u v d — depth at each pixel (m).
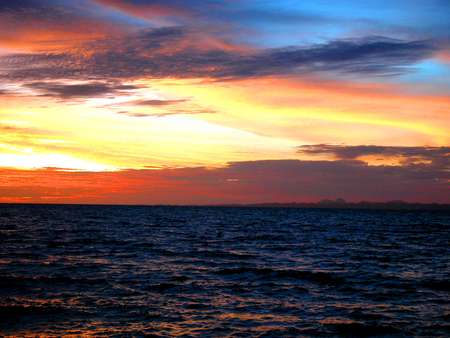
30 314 14.30
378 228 79.81
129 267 24.33
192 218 119.88
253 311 15.29
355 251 35.59
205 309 15.43
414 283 20.62
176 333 12.66
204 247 37.12
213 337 12.36
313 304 16.48
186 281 20.42
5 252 29.73
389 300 17.22
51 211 161.12
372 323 13.97
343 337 12.62
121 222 84.06
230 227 75.44
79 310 14.90
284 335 12.68
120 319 13.98
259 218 132.75
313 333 12.91
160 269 23.88
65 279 20.16
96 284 19.20
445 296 17.95
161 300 16.61
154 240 43.41
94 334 12.42
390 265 26.91
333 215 183.50
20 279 19.75
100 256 29.02
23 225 65.25
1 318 13.81
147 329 12.98
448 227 89.31
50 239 41.09
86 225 69.81
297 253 33.47
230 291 18.48
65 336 12.22
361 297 17.73
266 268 24.66
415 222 117.00
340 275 22.47
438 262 28.81
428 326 13.73
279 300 17.03
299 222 104.19
